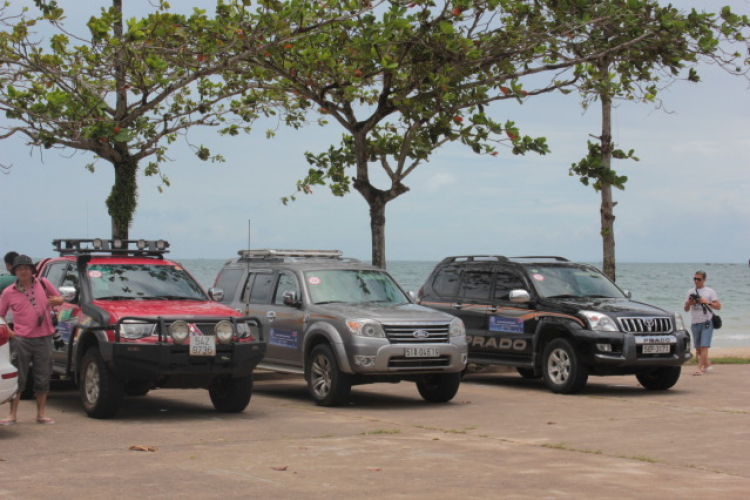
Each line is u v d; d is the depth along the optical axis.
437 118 15.56
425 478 7.16
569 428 10.07
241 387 11.11
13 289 9.89
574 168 15.30
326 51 14.70
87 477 7.14
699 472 7.51
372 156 18.05
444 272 16.52
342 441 9.02
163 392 13.69
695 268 173.38
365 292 13.18
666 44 15.14
